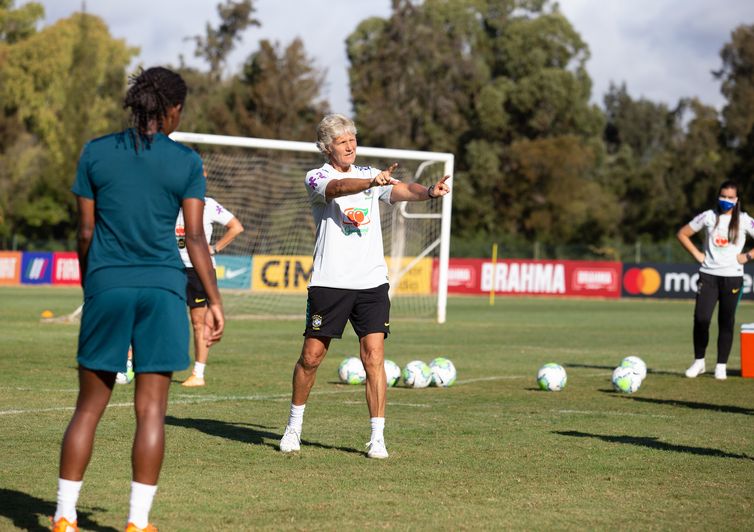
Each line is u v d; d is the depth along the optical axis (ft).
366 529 21.13
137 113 19.93
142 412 19.74
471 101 288.92
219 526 21.22
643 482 26.71
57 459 28.22
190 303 47.78
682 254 199.72
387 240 131.64
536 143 258.98
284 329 94.22
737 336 98.37
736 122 281.95
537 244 203.92
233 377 52.06
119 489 24.63
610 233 268.21
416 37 280.31
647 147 392.27
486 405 42.45
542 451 31.17
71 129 264.93
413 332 93.91
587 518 22.56
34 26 313.73
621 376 47.85
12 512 22.06
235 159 140.15
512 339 86.28
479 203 261.24
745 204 254.68
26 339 74.13
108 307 19.40
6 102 285.02
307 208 153.28
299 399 30.55
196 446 31.04
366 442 32.40
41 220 258.78
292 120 263.29
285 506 23.18
